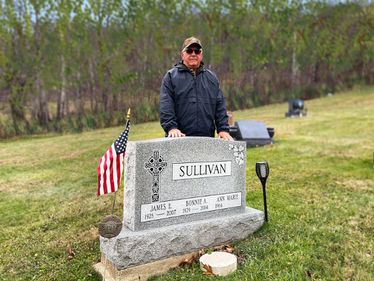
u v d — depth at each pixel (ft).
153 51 95.35
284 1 121.80
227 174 16.60
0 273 15.49
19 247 18.24
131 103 87.15
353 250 15.37
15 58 83.35
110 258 13.99
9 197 27.81
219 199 16.39
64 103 89.35
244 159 17.12
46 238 19.20
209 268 13.56
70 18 89.86
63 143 58.08
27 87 84.38
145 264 14.12
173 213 15.11
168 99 15.99
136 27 95.91
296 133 54.65
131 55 94.07
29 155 48.01
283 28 123.34
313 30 129.29
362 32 133.28
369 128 56.24
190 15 106.11
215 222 15.83
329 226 18.24
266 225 17.99
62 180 32.68
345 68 135.13
